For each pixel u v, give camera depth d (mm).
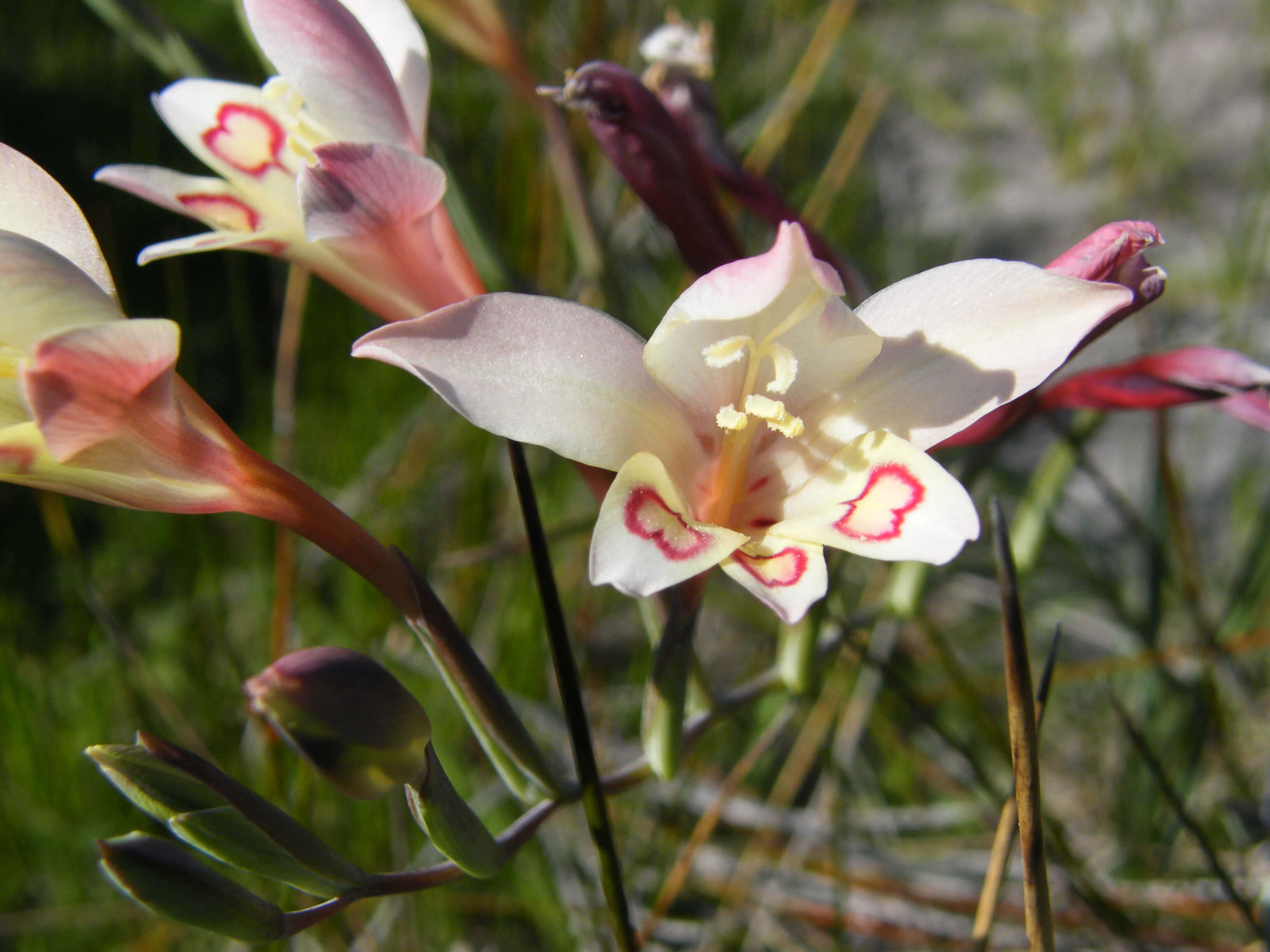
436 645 89
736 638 220
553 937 155
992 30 349
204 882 78
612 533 80
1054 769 190
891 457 86
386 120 95
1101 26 337
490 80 229
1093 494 223
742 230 199
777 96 231
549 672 177
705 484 93
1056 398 105
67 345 74
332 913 84
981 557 184
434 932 156
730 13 260
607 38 192
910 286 89
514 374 83
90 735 173
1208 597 192
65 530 158
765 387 92
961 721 185
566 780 94
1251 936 133
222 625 159
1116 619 179
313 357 198
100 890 165
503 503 181
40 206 86
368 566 92
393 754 78
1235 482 211
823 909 152
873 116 190
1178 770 156
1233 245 231
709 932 152
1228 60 317
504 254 126
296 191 100
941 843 165
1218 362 96
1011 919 147
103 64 268
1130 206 277
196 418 88
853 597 191
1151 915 143
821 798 161
